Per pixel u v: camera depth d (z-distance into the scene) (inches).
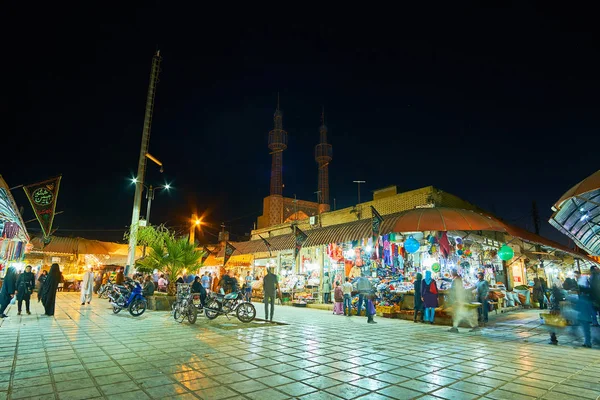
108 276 1088.2
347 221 788.6
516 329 422.9
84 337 329.1
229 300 474.3
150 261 629.0
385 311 544.4
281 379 204.2
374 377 211.3
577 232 468.4
